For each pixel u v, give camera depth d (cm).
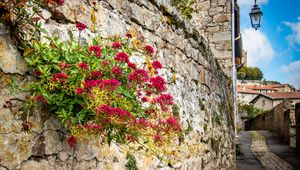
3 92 212
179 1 856
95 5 323
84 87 219
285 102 2117
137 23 396
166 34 468
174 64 485
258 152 1666
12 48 221
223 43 982
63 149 254
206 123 601
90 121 241
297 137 1656
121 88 249
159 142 293
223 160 736
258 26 1031
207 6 1001
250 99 6044
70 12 286
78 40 269
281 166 1246
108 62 258
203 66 632
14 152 215
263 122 3127
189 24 559
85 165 275
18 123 220
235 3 1204
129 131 249
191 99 538
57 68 230
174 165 430
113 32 346
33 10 230
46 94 224
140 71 255
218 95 754
